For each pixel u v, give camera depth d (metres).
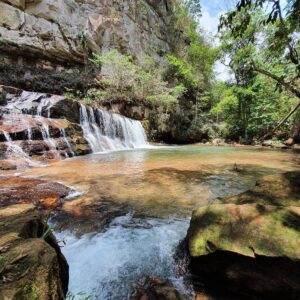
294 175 3.58
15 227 1.79
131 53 22.56
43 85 14.88
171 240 2.73
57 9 16.89
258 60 14.32
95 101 15.24
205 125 22.33
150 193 4.26
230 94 21.09
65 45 17.20
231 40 18.16
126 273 2.24
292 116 14.91
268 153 11.41
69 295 1.92
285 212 2.29
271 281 1.89
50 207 3.42
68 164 7.07
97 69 19.31
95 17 19.61
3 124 7.97
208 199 3.98
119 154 10.12
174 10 30.92
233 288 2.06
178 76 24.91
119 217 3.25
